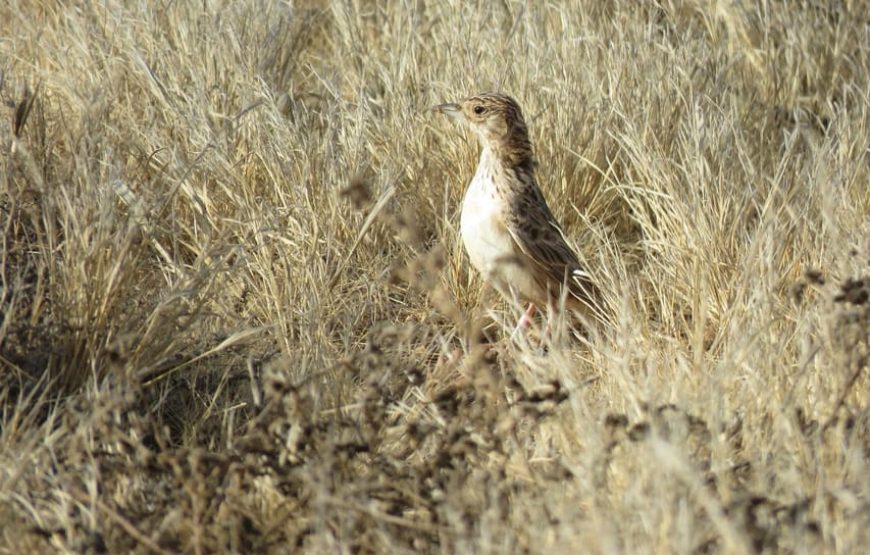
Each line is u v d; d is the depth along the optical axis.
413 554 8.93
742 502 8.65
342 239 14.84
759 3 18.97
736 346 11.16
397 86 16.97
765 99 18.41
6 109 14.73
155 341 12.00
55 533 9.10
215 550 9.28
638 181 16.38
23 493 9.79
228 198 14.87
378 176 15.61
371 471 9.73
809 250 13.55
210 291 12.76
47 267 12.36
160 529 9.16
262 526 9.49
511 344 12.78
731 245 14.12
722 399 10.55
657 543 8.44
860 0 19.11
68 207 12.02
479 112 13.74
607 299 13.59
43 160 13.86
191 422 11.51
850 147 15.57
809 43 18.73
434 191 16.03
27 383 11.31
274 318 13.41
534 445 10.59
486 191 13.76
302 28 18.72
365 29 18.97
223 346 11.91
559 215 15.99
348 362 10.66
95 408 10.03
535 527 8.88
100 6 17.45
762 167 15.96
